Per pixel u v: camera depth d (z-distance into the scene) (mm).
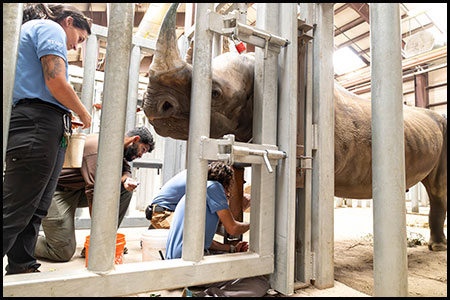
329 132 1823
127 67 1216
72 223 2338
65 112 1557
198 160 1365
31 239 1707
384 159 1367
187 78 1603
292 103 1616
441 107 8852
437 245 2955
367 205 8273
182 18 7312
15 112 1402
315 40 1878
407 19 9047
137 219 3936
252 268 1495
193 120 1382
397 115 1369
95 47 3434
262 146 1552
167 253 1791
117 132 1183
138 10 7141
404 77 8961
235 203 2520
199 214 1358
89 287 1115
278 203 1617
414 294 1731
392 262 1324
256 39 1569
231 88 1789
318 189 1758
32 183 1422
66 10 1650
